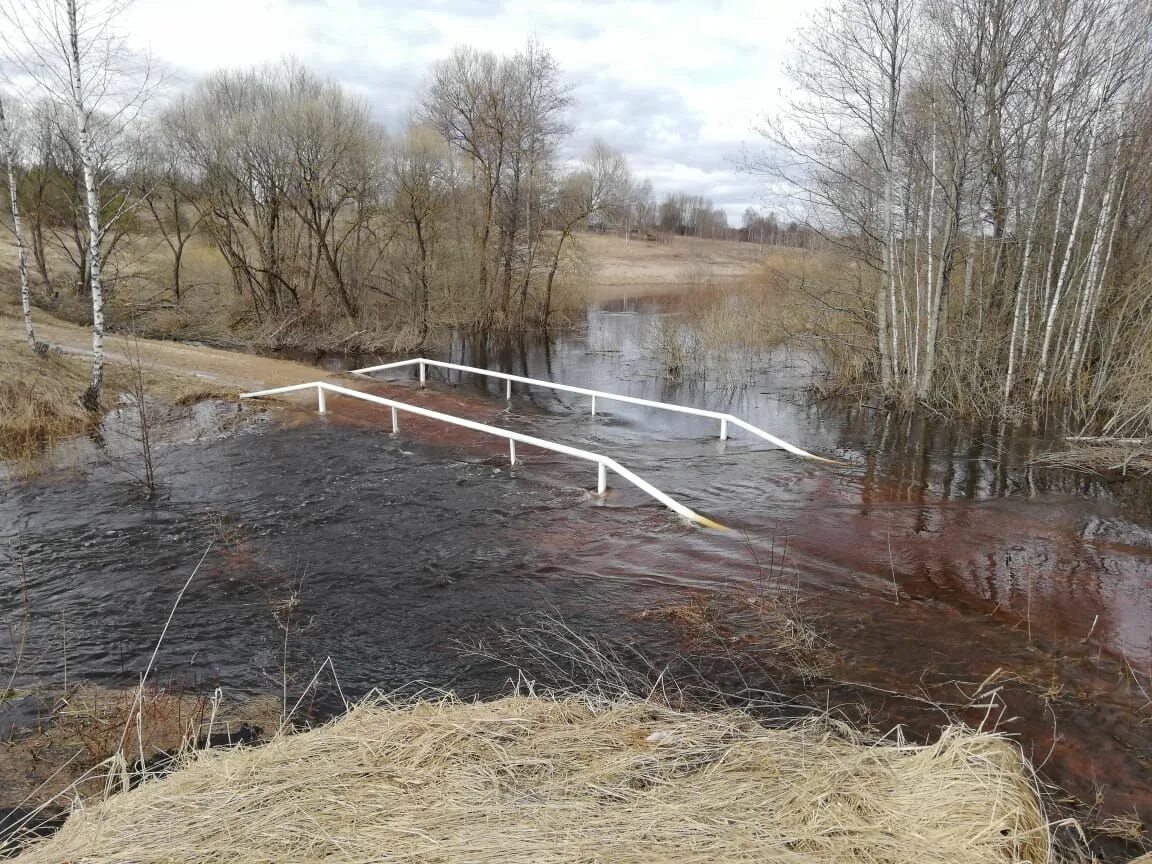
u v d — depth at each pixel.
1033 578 7.43
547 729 3.95
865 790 3.33
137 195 23.03
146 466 10.17
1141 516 9.34
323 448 12.48
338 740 3.85
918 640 6.17
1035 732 4.90
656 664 5.81
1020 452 12.52
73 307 25.19
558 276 33.56
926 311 17.16
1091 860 3.72
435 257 29.42
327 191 26.25
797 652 5.96
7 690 5.41
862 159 14.94
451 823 3.06
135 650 6.06
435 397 17.53
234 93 27.36
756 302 23.94
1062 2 13.56
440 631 6.39
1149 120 14.09
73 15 11.85
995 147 15.13
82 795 4.12
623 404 17.09
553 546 8.30
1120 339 15.23
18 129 23.69
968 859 2.87
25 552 8.09
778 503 9.84
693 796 3.25
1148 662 5.81
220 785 3.45
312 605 6.88
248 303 27.95
